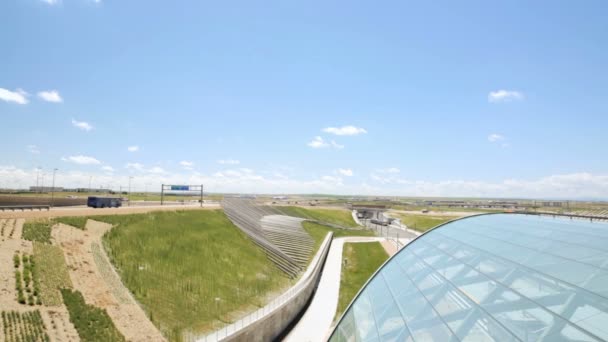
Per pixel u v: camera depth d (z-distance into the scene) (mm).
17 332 22906
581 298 8766
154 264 39656
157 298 32812
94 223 45625
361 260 68875
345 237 99500
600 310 7996
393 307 12969
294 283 48094
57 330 24359
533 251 13117
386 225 130875
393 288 14812
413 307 12125
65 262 33406
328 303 43906
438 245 18047
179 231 52594
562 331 7777
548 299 9227
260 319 30875
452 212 177125
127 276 35094
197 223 60219
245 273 46469
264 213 110188
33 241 34969
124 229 46719
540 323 8352
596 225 16531
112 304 29625
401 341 10414
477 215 24109
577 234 14461
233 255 51281
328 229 109062
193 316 31438
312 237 86562
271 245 65875
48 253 33750
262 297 39750
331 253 75062
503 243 15148
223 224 65750
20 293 26750
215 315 32625
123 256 39156
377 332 11805
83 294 29641
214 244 52656
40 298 27078
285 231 83750
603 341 7031
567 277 10102
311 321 38000
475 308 10195
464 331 9328
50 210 51438
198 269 42000
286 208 134750
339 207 181000
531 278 10766
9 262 30000
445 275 13539
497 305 9875
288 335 34344
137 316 29000
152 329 27781
